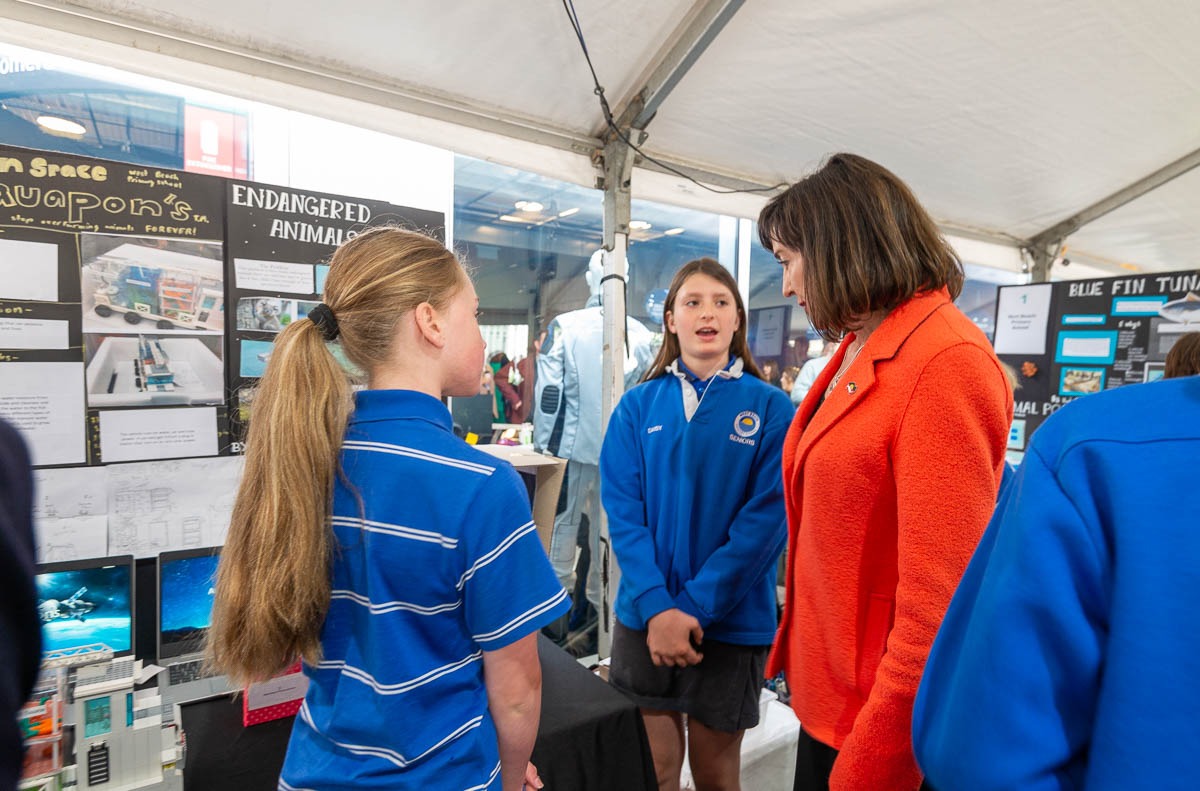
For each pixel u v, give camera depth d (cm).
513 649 70
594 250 321
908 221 80
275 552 62
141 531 141
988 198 294
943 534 68
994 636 37
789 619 99
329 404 66
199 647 126
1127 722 31
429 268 74
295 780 68
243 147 198
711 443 141
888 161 256
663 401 151
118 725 91
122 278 138
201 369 146
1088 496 35
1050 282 313
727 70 193
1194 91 219
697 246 351
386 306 71
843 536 82
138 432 140
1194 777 29
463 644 70
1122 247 358
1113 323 294
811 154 240
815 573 86
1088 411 38
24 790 85
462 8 154
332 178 209
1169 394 36
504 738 73
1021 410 323
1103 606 34
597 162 207
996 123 233
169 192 142
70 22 129
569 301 317
